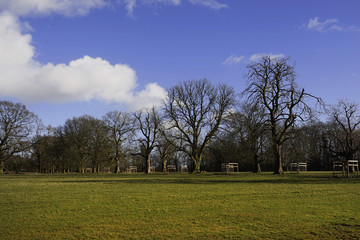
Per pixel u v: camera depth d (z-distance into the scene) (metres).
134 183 28.06
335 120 54.06
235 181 28.75
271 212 11.57
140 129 69.31
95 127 77.69
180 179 34.34
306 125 39.09
